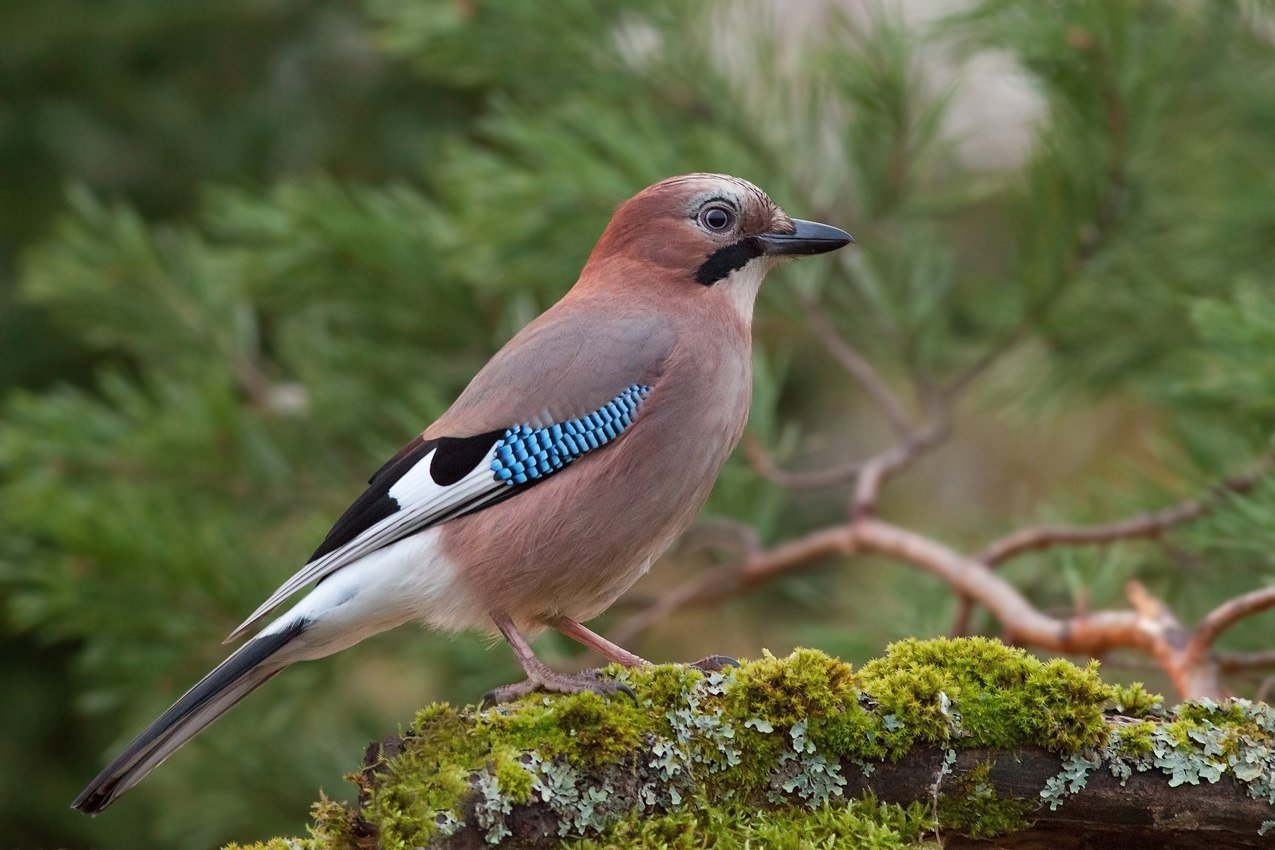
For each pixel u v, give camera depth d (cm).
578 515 762
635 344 792
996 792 588
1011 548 952
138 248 1164
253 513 1104
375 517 768
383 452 1083
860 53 1036
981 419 1448
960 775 588
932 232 1124
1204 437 962
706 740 588
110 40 1514
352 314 1131
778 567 1035
